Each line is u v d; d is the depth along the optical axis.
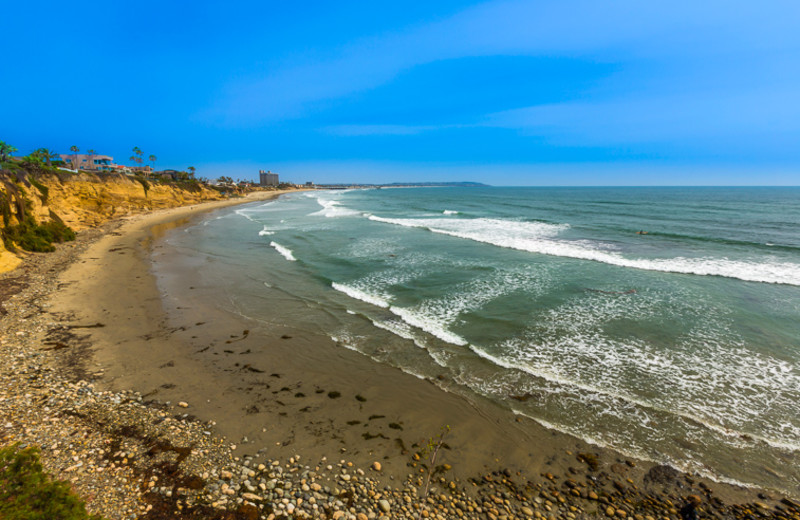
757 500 4.56
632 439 5.62
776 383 7.07
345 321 10.31
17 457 3.92
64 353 7.84
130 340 8.78
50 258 16.52
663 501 4.54
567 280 13.95
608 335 9.27
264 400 6.54
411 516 4.22
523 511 4.36
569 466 5.11
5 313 9.67
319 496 4.44
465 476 4.90
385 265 16.67
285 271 15.80
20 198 18.03
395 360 8.11
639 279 13.98
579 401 6.57
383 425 5.93
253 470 4.82
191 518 4.00
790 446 5.45
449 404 6.50
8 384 6.38
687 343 8.77
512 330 9.62
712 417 6.11
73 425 5.44
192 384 6.97
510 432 5.79
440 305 11.47
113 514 3.95
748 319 10.12
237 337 9.23
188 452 5.07
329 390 6.93
